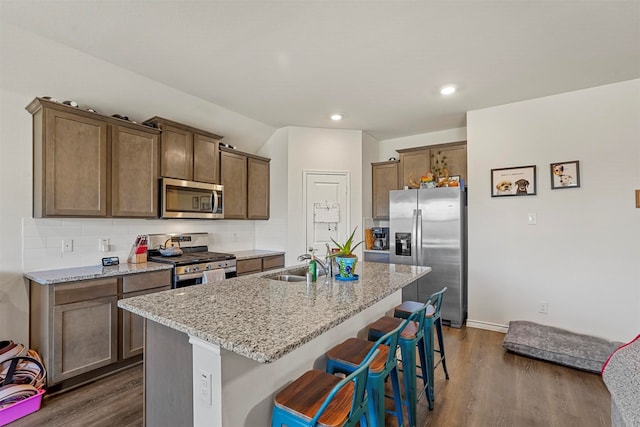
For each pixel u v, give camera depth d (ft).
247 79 9.67
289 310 4.62
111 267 9.27
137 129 9.78
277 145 14.80
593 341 9.34
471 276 12.03
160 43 7.75
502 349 9.95
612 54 8.15
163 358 4.62
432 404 6.85
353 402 3.68
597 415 6.63
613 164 9.76
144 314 4.49
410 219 13.25
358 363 4.92
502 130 11.55
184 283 10.02
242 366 4.13
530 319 10.95
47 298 7.41
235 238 14.62
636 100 9.51
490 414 6.68
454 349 9.98
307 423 3.67
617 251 9.66
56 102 8.07
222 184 12.75
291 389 4.25
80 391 7.56
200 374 4.06
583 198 10.16
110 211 9.11
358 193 15.01
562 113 10.55
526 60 8.50
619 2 6.22
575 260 10.25
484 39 7.54
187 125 11.80
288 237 14.26
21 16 6.72
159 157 10.39
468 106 11.81
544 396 7.34
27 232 8.41
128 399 7.26
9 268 8.13
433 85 10.05
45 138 7.94
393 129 14.97
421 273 7.82
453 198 12.34
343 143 14.94
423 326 6.38
